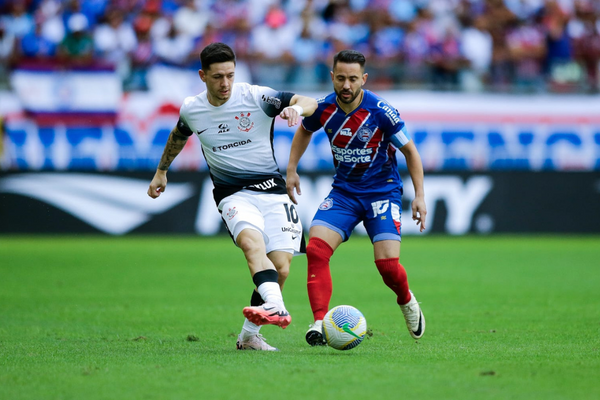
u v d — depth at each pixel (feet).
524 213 215.51
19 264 147.64
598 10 243.60
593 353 62.08
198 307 97.40
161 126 205.98
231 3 231.09
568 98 219.00
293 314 92.12
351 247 194.70
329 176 207.00
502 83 222.48
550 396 45.96
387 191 68.69
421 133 213.05
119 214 204.85
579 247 188.55
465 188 213.46
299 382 49.39
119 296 107.65
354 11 236.22
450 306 97.40
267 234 66.03
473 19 234.79
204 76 63.52
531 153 216.13
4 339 72.69
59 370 54.13
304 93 215.31
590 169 216.95
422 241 202.49
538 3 239.50
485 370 53.42
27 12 227.40
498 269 143.13
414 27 230.68
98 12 223.30
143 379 50.65
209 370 53.62
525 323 82.74
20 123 201.46
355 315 62.28
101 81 203.51
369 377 50.88
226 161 66.23
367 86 215.31
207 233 207.41
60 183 202.90
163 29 218.79
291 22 231.50
